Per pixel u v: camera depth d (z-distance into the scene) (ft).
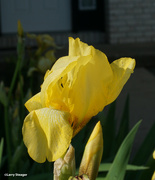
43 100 1.08
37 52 2.95
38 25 8.63
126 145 1.49
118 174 1.48
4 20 8.40
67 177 1.05
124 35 8.46
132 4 8.42
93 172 1.07
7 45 7.88
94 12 8.70
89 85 1.07
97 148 1.07
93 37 8.46
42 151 0.98
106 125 2.43
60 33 8.36
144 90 5.80
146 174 1.86
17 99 2.78
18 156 2.01
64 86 1.09
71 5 8.60
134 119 4.42
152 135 2.25
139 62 7.39
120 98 5.36
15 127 2.39
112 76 1.08
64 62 1.07
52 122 1.01
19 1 8.43
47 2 8.59
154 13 8.54
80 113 1.08
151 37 8.62
